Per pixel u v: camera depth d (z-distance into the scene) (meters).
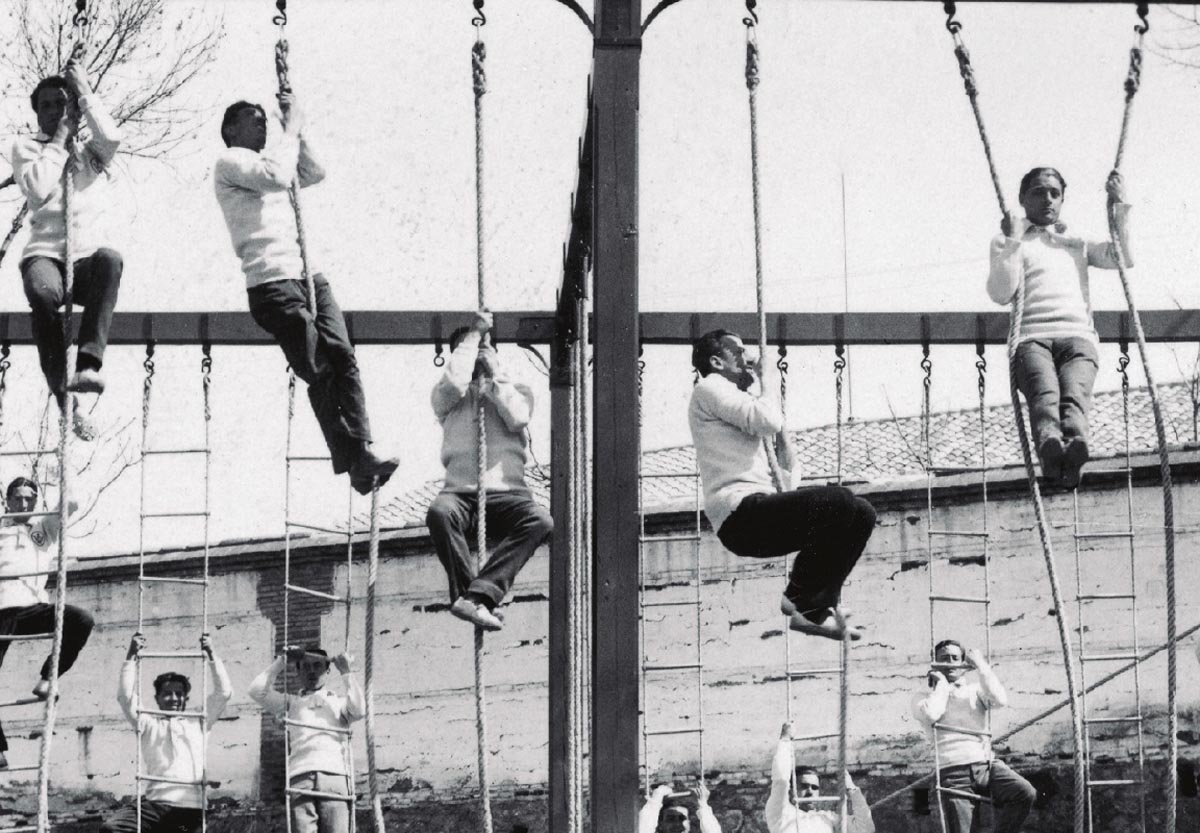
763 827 18.58
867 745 18.58
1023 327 10.79
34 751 19.86
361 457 9.95
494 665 19.50
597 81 9.30
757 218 10.02
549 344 13.09
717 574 19.11
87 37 16.31
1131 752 17.97
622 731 8.65
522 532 10.27
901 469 20.52
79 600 20.12
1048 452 10.32
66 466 9.86
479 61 10.15
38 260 9.88
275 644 19.78
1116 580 18.27
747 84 10.09
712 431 9.73
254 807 19.50
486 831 9.87
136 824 12.76
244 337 12.69
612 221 9.13
